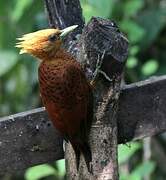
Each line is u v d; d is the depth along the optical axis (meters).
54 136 6.29
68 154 6.26
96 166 6.24
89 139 6.23
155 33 6.87
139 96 6.32
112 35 6.21
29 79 7.06
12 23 6.97
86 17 6.68
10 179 7.04
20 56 7.00
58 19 6.32
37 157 6.29
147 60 6.96
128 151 6.55
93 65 6.22
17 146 6.28
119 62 6.21
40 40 6.27
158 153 6.89
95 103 6.23
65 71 6.22
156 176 6.89
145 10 6.93
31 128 6.28
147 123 6.34
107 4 6.70
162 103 6.34
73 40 6.30
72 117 6.22
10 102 7.17
